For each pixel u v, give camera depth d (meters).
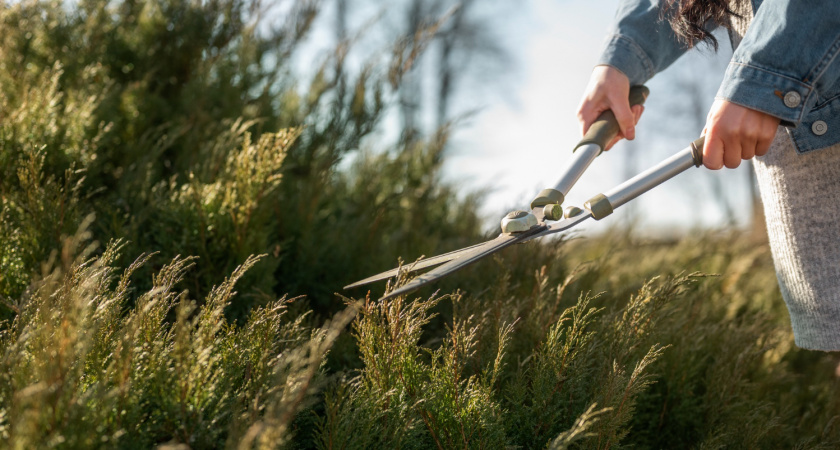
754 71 1.21
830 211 1.30
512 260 2.09
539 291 1.74
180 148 2.46
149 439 1.02
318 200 2.34
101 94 2.35
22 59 2.25
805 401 2.22
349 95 2.90
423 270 2.14
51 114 1.97
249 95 2.80
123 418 0.99
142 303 1.17
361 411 1.21
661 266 2.93
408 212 2.95
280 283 2.13
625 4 1.81
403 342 1.30
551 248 2.12
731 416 1.75
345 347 1.64
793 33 1.19
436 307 2.03
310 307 2.15
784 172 1.36
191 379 1.04
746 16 1.42
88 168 2.02
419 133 3.41
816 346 1.36
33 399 0.87
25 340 1.02
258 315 1.27
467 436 1.27
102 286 1.25
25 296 1.17
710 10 1.45
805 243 1.34
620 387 1.30
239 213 1.83
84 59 2.47
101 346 1.11
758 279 3.00
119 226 1.75
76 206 1.69
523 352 1.61
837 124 1.27
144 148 2.29
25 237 1.57
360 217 2.59
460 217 3.19
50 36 2.41
